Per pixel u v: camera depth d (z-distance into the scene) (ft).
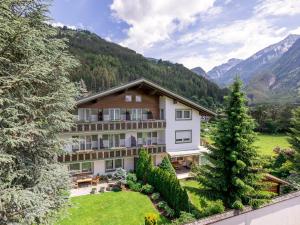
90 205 67.77
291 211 48.75
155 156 100.94
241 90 56.13
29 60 36.88
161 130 103.04
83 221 59.00
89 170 90.53
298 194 49.65
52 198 40.14
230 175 54.60
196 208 60.90
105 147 93.20
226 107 57.21
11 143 31.55
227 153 55.11
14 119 34.81
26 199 31.12
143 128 96.27
